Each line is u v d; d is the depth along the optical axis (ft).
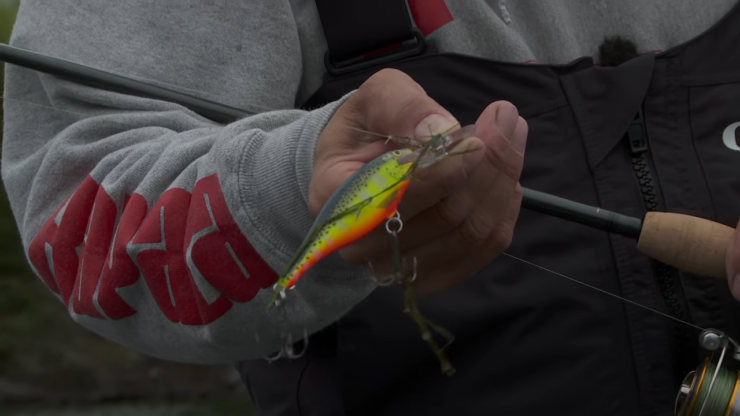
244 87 4.52
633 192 4.36
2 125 4.78
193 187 3.60
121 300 3.80
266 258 3.34
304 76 4.90
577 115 4.44
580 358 4.15
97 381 19.54
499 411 4.13
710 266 3.84
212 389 19.90
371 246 2.80
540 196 3.98
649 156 4.42
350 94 3.10
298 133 3.15
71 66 4.25
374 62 4.65
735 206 4.33
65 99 4.45
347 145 2.85
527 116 4.47
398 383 4.23
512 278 4.23
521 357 4.16
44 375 19.54
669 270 4.18
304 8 4.82
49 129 4.58
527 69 4.50
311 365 4.53
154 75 4.46
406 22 4.59
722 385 3.80
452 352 4.20
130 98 4.31
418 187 2.61
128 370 19.81
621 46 4.98
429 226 2.80
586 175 4.38
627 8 5.11
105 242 3.84
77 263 3.98
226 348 3.75
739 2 4.69
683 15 5.15
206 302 3.52
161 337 3.93
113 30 4.50
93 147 4.08
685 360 4.18
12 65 4.67
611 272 4.21
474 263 3.07
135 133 4.07
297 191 3.14
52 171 4.15
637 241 3.97
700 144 4.44
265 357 3.76
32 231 4.18
